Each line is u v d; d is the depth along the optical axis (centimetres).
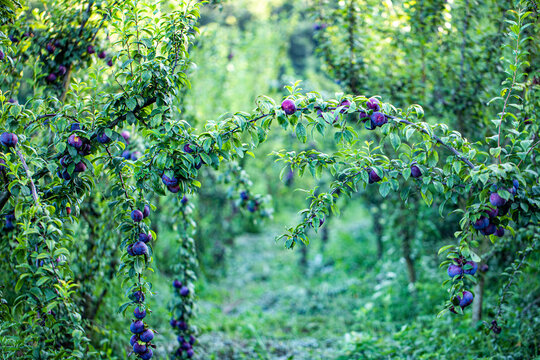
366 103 223
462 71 378
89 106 238
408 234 560
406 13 390
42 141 304
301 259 808
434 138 215
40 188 230
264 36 902
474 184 221
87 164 226
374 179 225
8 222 254
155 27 241
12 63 250
